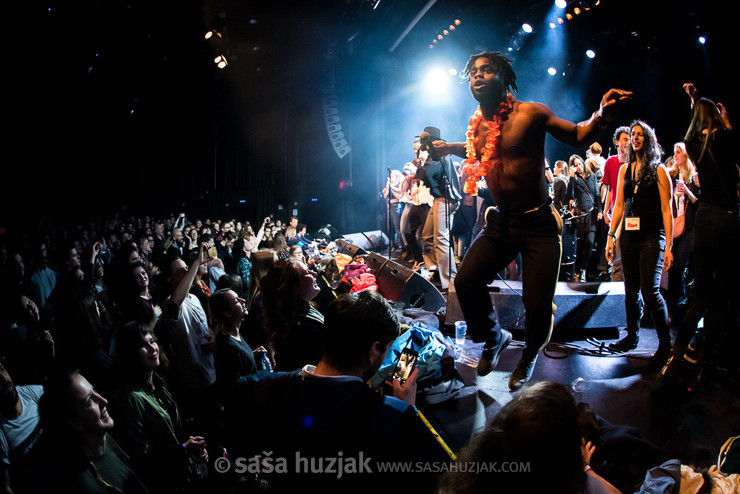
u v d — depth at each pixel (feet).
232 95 88.69
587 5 33.04
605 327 18.06
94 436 8.34
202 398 13.94
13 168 91.71
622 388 13.08
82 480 8.20
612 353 15.98
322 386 5.98
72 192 99.71
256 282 14.20
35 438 10.22
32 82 78.33
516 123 11.94
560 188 28.19
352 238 49.08
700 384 12.60
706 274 13.06
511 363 15.52
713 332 13.08
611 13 33.63
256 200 91.71
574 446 4.62
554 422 4.62
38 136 92.58
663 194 14.12
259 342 13.62
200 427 13.26
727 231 12.73
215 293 12.04
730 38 30.50
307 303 9.94
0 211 90.48
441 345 13.19
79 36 67.67
